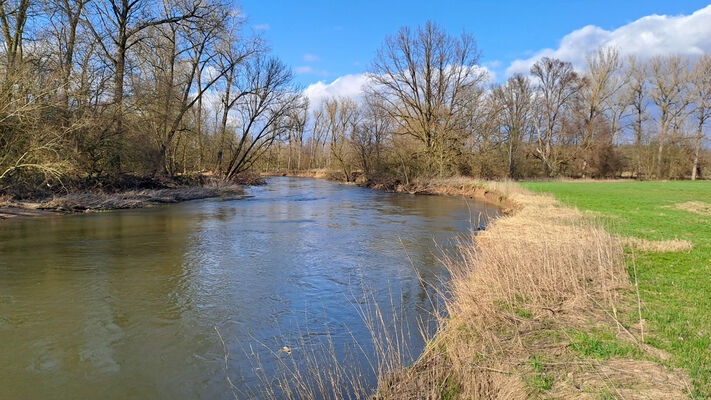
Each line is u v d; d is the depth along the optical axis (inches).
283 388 170.1
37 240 456.1
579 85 1988.2
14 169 657.6
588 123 1982.0
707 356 155.7
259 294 290.2
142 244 446.6
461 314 215.0
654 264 297.0
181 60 1178.6
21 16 721.6
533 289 237.9
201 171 1412.4
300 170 2928.2
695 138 1884.8
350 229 569.6
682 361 152.3
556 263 264.2
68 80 711.1
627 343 170.4
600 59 1951.3
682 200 812.6
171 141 1145.4
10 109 640.4
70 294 283.0
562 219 553.6
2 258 375.9
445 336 192.5
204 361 195.0
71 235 490.0
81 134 758.5
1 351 201.9
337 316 251.0
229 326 235.1
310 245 456.8
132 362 193.5
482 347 173.5
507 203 878.4
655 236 411.8
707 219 544.4
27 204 653.3
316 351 205.0
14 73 639.1
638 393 133.5
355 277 333.1
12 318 241.3
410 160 1508.4
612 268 271.4
